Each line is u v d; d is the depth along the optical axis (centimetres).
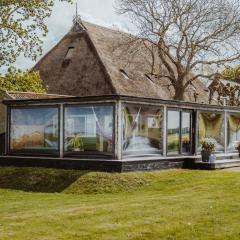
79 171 2325
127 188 2114
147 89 4734
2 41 3366
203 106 2838
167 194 1909
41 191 2219
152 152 2491
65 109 2480
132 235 1128
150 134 2483
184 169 2527
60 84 4803
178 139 2664
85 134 2411
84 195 2058
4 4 3322
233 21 4381
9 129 2697
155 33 4397
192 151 2764
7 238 1107
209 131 2906
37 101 2575
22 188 2286
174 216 1310
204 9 4344
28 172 2417
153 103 2484
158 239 1105
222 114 3027
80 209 1434
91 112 2391
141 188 2123
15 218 1316
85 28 4941
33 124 2603
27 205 1753
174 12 4366
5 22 3338
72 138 2455
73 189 2153
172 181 2172
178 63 4472
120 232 1152
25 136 2634
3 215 1419
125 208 1440
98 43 4822
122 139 2328
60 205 1703
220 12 4359
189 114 2752
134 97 2362
